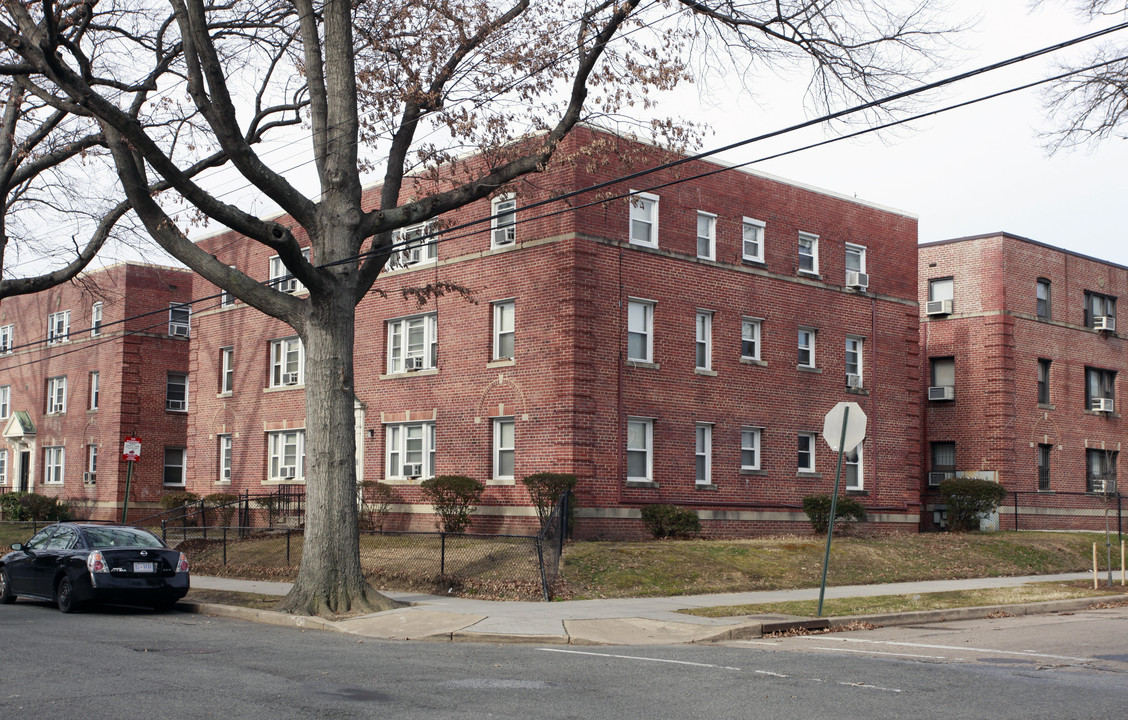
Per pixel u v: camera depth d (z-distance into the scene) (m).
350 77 18.62
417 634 15.18
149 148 16.23
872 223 34.06
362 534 27.59
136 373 45.34
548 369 26.62
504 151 21.42
